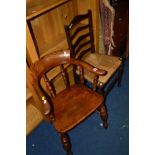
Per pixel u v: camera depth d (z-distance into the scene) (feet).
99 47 7.02
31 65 4.15
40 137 5.73
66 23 5.74
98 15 5.77
